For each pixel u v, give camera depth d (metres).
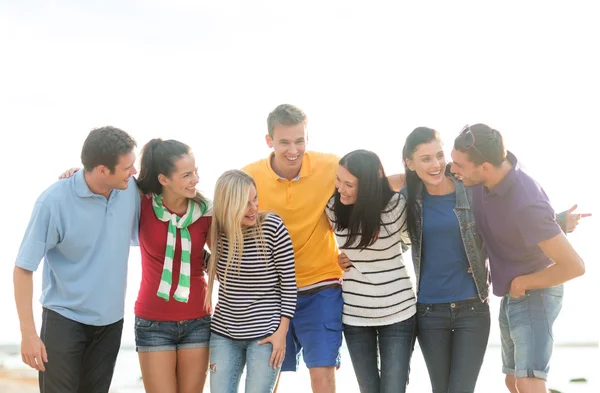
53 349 3.33
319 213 3.84
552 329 3.43
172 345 3.62
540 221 3.18
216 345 3.56
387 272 3.68
